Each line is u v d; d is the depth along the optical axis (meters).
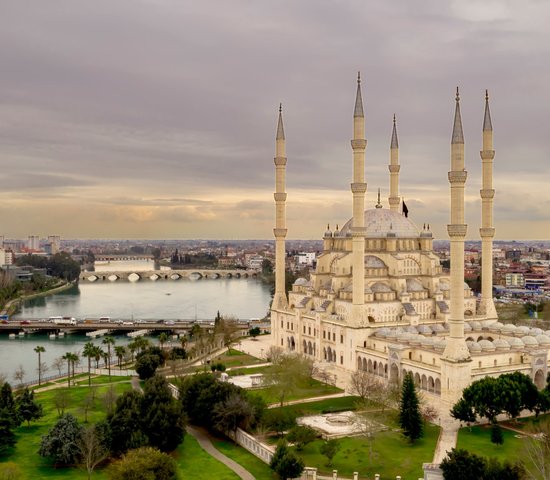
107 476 152.00
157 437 164.12
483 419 195.38
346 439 177.38
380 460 161.12
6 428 169.88
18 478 143.50
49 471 156.75
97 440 158.38
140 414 167.88
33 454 168.50
